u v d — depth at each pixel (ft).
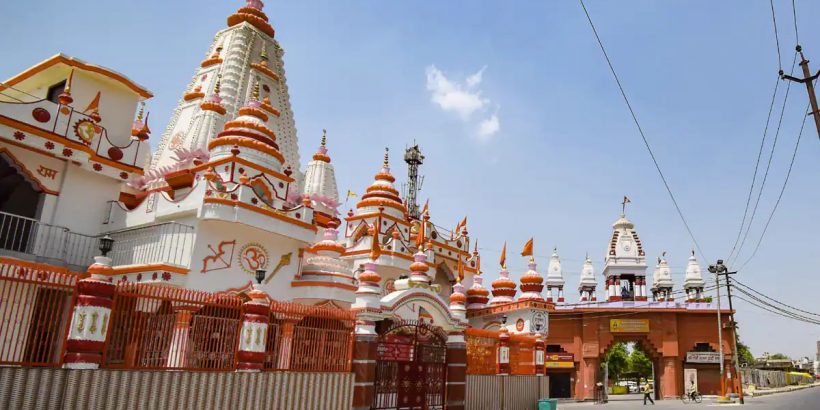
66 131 54.85
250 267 57.26
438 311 59.72
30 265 43.73
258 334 41.57
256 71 87.71
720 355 122.83
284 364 44.83
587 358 138.51
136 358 35.01
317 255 71.51
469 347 65.82
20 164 52.34
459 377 60.49
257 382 40.88
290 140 90.58
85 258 56.29
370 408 50.01
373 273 52.54
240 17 92.58
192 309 38.55
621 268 155.22
